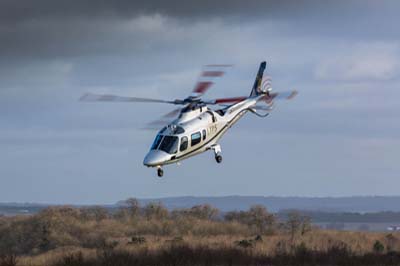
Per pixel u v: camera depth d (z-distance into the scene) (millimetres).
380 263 111938
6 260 115375
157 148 95500
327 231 185625
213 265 107875
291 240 151750
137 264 107188
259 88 112062
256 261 111938
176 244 138500
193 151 98312
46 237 199375
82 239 198125
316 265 110000
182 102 100750
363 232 181000
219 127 102312
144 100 89125
